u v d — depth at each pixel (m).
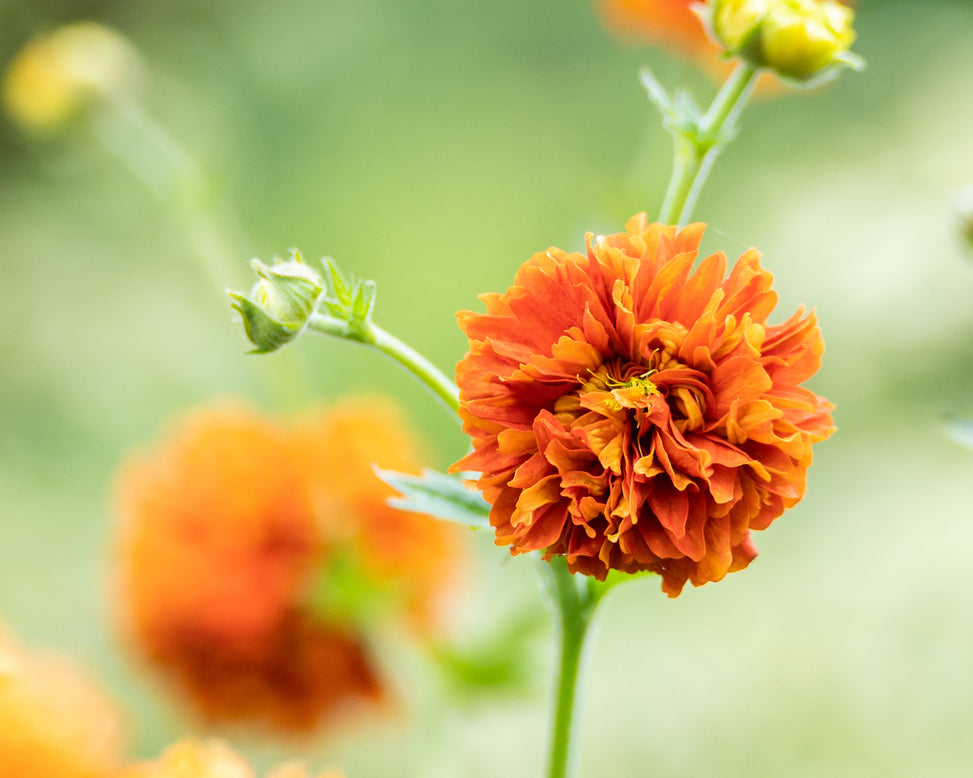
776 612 0.59
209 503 0.42
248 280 0.49
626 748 0.55
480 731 0.53
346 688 0.43
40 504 0.73
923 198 0.80
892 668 0.56
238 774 0.33
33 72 0.54
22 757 0.34
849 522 0.63
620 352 0.32
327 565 0.42
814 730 0.54
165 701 0.44
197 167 0.48
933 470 0.65
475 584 0.45
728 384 0.31
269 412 0.81
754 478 0.31
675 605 0.60
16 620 0.64
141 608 0.42
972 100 0.87
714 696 0.56
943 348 0.72
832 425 0.31
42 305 0.87
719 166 0.88
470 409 0.31
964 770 0.52
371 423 0.43
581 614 0.33
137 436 0.81
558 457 0.31
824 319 0.76
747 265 0.32
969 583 0.58
